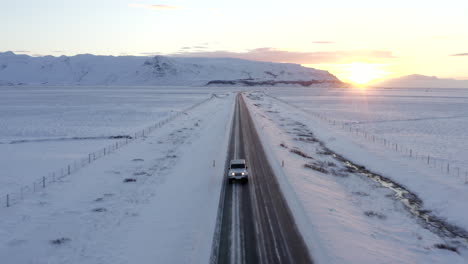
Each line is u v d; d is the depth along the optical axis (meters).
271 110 101.62
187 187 26.47
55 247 16.97
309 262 14.72
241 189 25.36
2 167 34.12
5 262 15.57
